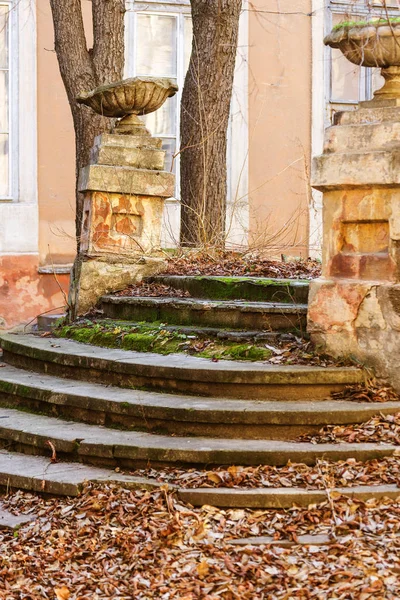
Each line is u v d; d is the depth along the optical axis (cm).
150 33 1557
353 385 707
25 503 639
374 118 723
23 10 1496
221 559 533
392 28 704
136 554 545
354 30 721
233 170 1566
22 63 1499
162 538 559
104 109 995
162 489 600
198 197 1170
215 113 1178
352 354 726
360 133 724
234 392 707
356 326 724
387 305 708
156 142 1002
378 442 642
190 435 675
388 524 555
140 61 1554
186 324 848
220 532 562
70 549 566
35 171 1505
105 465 666
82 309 977
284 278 915
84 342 889
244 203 1486
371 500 581
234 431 666
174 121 1575
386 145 711
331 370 704
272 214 1579
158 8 1554
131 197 991
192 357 775
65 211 1519
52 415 768
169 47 1566
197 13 1181
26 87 1500
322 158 737
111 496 608
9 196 1501
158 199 1001
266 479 607
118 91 970
